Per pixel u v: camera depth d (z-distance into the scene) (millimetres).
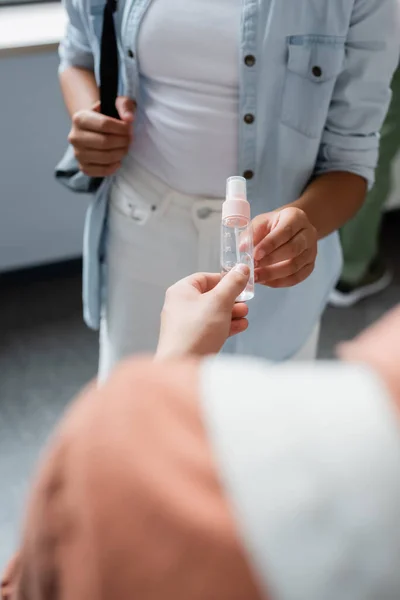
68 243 2268
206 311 584
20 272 2270
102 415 318
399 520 270
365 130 965
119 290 1123
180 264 1032
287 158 971
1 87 1918
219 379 318
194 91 934
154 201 1020
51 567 324
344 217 982
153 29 909
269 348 1132
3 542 1450
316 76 901
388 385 298
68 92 1124
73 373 1922
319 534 270
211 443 296
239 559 272
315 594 264
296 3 850
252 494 280
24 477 1602
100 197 1110
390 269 2410
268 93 916
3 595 543
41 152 2059
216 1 873
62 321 2117
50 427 1744
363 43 888
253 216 1008
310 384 305
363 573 265
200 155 957
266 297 1062
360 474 277
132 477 295
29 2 1971
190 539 278
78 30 1087
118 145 996
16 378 1898
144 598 281
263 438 291
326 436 286
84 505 300
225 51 890
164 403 313
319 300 1161
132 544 286
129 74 982
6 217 2137
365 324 2146
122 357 1178
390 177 2053
